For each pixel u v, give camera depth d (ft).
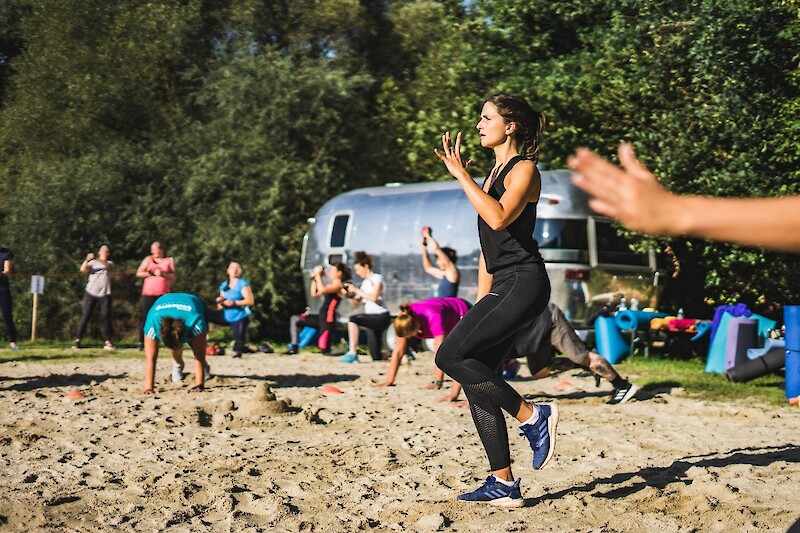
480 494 17.30
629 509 17.11
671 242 53.57
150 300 52.95
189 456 22.71
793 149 45.57
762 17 45.24
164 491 18.86
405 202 60.03
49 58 94.07
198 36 98.58
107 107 92.63
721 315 45.21
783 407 31.73
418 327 35.50
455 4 67.46
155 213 83.97
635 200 4.00
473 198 15.65
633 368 46.09
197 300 36.37
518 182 15.98
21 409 31.19
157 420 28.30
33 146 94.27
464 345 16.44
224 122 87.66
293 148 87.15
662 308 62.03
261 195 81.97
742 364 38.17
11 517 16.74
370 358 55.77
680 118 49.44
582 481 19.54
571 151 58.03
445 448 23.85
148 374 35.81
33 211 81.30
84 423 28.04
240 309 56.18
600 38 56.59
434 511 17.02
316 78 88.53
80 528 16.02
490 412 16.84
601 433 26.03
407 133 85.05
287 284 83.10
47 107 93.86
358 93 96.99
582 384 39.14
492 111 16.72
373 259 61.11
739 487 18.83
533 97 58.49
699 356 52.54
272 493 18.66
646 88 51.24
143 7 94.22
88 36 95.14
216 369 46.91
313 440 25.08
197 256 83.10
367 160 93.56
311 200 85.46
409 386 38.75
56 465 21.70
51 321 79.00
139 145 89.71
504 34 63.46
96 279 61.05
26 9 102.06
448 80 69.41
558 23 63.21
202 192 83.15
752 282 51.29
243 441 24.86
